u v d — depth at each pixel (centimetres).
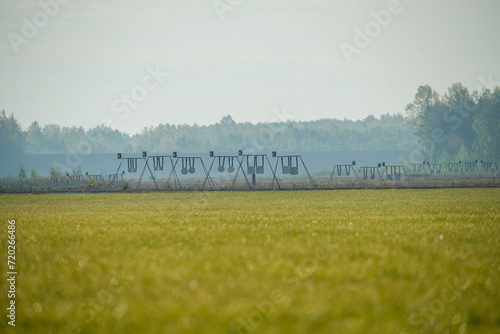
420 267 7194
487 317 5231
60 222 14112
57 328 5181
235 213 16288
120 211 18062
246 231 11312
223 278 6588
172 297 5778
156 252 8625
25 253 8994
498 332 4875
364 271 6875
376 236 10262
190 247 9106
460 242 9712
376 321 5041
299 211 17050
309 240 9662
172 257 8038
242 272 6869
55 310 5594
